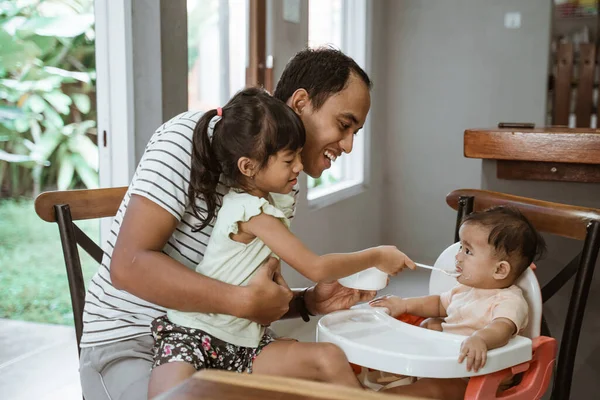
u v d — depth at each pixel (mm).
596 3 5496
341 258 1281
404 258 1382
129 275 1189
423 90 4992
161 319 1271
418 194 5102
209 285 1187
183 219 1287
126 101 2596
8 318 3338
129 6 2549
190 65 3389
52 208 1451
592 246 1435
